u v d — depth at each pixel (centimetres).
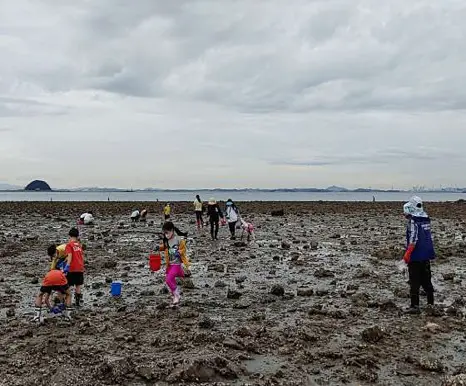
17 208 3953
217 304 728
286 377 453
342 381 445
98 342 546
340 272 1002
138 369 454
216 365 458
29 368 472
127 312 683
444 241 1529
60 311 681
